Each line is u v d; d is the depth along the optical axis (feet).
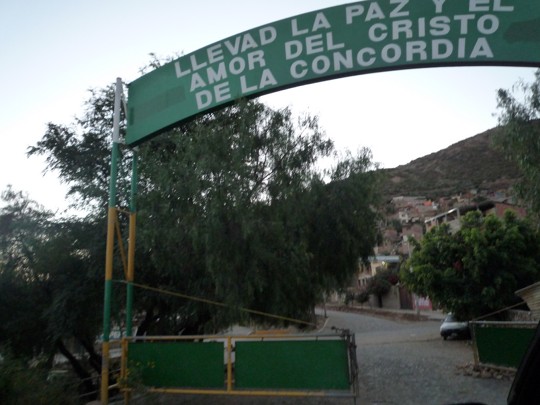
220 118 37.65
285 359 26.94
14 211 46.26
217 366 28.12
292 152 34.76
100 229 42.32
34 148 46.19
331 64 31.07
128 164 43.83
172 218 32.14
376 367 55.11
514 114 30.78
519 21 28.71
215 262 30.22
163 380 28.73
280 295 32.96
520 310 75.51
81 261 43.01
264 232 31.30
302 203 33.99
